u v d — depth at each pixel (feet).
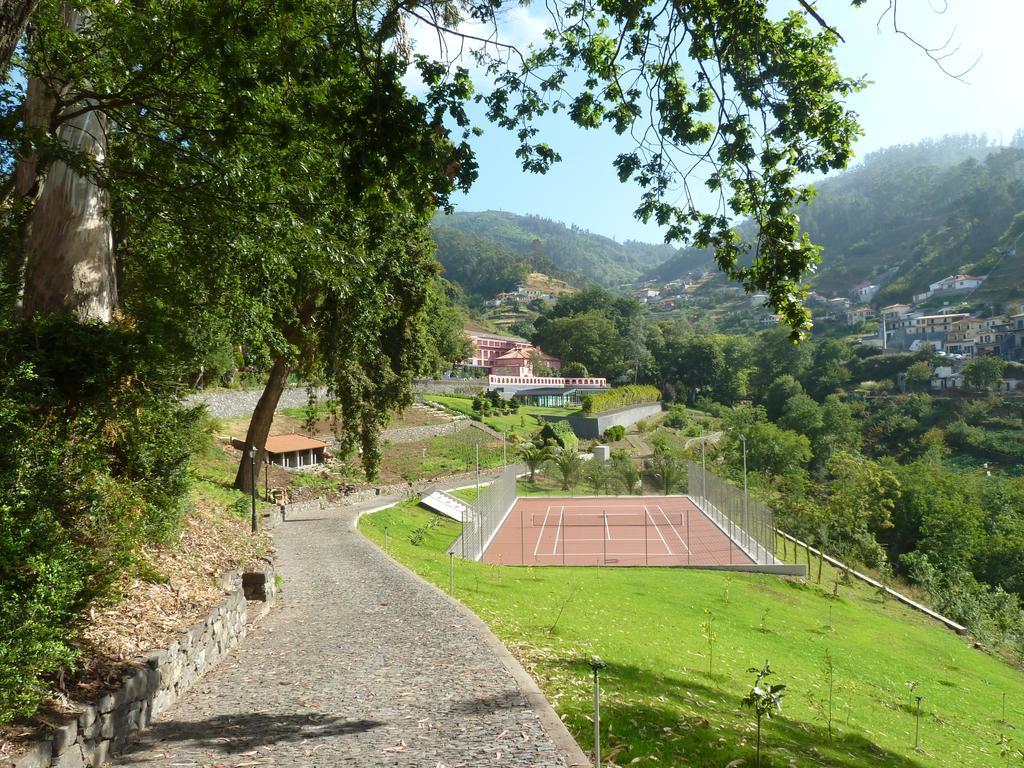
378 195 32.32
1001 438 352.28
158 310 45.32
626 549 139.54
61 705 22.57
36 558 22.90
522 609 60.95
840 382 472.44
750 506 139.74
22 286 46.01
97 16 41.63
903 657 86.22
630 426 363.56
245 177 47.32
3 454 26.61
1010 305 537.24
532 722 26.55
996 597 140.15
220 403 176.76
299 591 59.82
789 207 34.86
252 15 33.17
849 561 145.69
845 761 34.78
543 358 504.84
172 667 30.17
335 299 89.25
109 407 34.63
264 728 26.61
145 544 38.93
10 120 36.78
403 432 237.66
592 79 38.24
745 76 34.27
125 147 54.54
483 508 140.97
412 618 47.96
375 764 22.65
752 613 90.07
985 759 50.39
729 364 511.81
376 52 31.40
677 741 28.63
